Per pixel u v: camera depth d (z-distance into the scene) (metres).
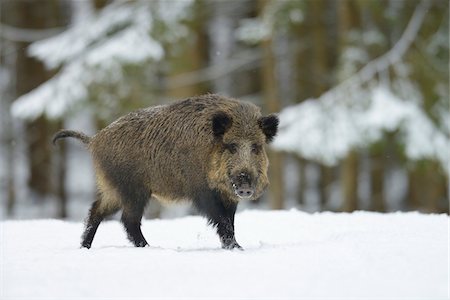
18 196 51.34
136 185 15.14
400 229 14.88
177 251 12.36
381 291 9.28
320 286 9.48
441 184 39.25
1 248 14.42
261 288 9.39
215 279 9.86
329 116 34.44
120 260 11.23
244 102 14.76
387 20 38.00
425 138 33.72
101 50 35.84
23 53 48.84
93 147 15.77
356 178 37.88
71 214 49.38
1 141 50.19
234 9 42.12
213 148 14.11
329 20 43.94
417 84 35.78
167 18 36.50
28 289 9.40
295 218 18.86
